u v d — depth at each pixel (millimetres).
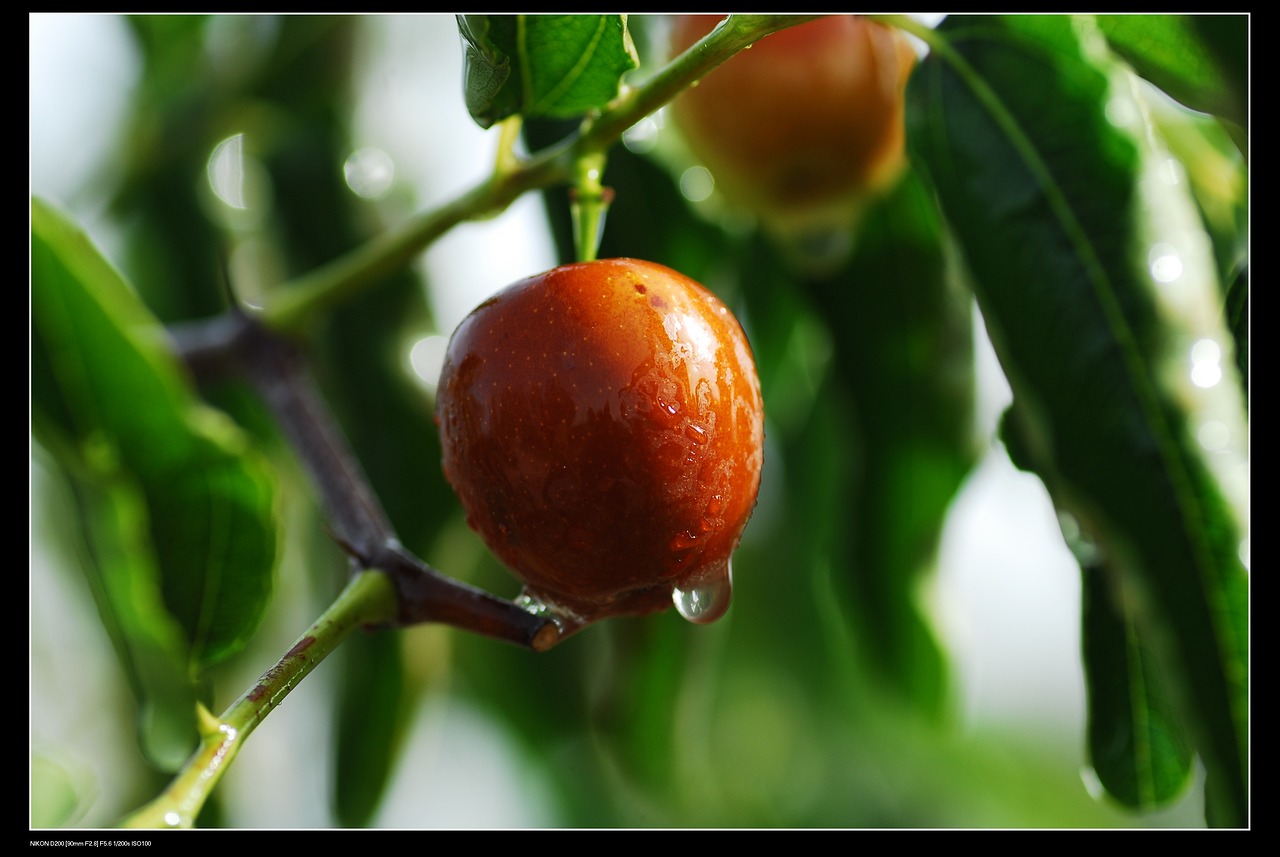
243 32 396
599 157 309
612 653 381
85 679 378
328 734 388
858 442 375
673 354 295
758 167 358
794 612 447
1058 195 311
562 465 293
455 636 419
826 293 372
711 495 296
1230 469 301
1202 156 341
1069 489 305
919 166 317
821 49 352
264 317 353
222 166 390
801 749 516
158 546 331
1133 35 316
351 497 337
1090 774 324
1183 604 300
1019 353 309
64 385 329
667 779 383
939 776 611
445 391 299
